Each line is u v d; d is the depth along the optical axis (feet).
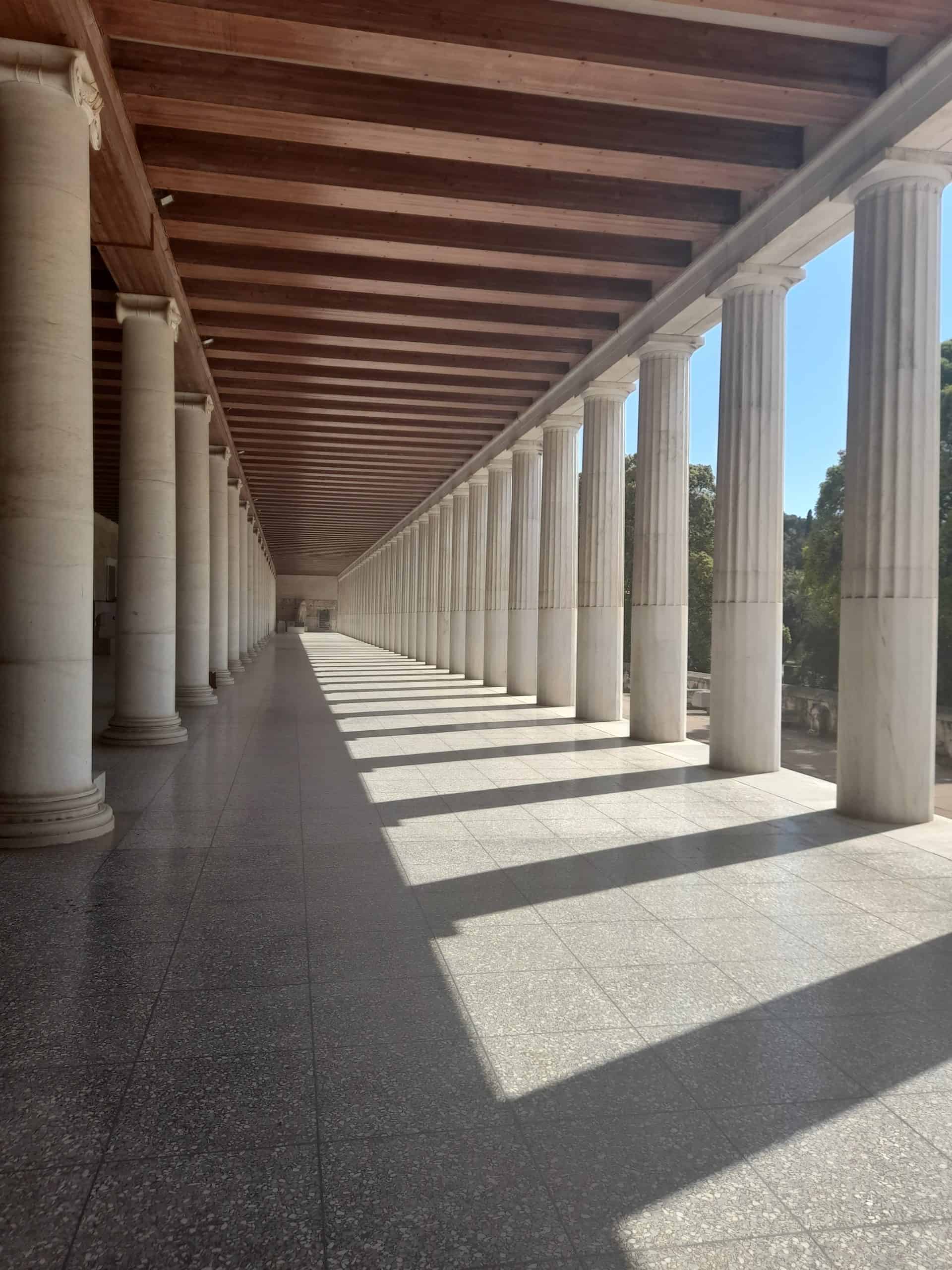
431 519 159.94
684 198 49.75
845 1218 12.62
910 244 38.47
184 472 75.36
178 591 75.82
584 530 76.02
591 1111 15.26
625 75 37.29
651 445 63.10
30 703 30.99
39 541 30.78
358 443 115.65
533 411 91.86
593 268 57.47
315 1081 15.97
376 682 114.62
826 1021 18.89
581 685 75.97
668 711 62.18
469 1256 11.66
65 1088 15.56
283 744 56.65
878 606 38.55
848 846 33.68
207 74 38.75
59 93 30.42
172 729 55.06
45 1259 11.44
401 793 42.01
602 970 21.34
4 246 30.27
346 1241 11.89
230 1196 12.76
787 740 74.69
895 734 37.83
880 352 39.01
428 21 34.81
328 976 20.53
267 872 28.53
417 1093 15.67
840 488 126.62
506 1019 18.65
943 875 29.86
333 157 46.03
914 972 21.56
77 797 31.99
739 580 50.24
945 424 101.30
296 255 58.39
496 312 67.31
